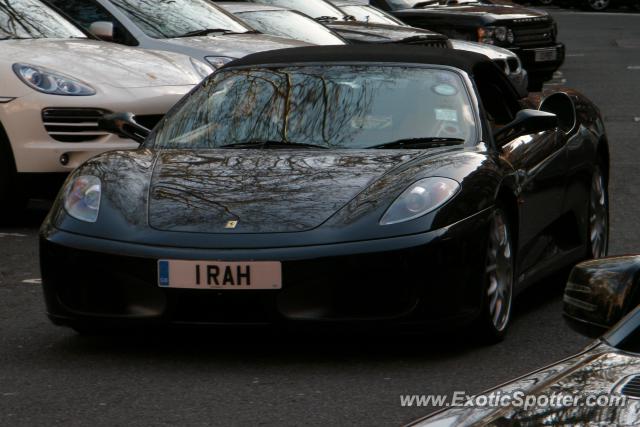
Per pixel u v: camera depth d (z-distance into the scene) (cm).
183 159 798
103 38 1465
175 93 1282
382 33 1986
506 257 793
